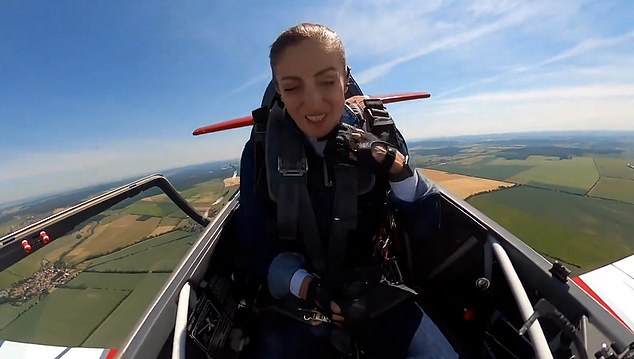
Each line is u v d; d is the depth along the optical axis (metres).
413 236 0.74
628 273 0.86
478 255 0.75
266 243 0.71
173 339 0.58
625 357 0.43
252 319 0.77
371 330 0.64
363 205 0.66
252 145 0.72
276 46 0.54
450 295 0.81
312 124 0.59
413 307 0.67
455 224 0.82
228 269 0.85
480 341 0.70
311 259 0.68
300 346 0.65
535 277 0.61
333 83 0.55
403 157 0.62
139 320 0.57
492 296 0.70
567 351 0.51
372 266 0.67
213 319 0.68
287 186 0.63
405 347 0.61
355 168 0.62
